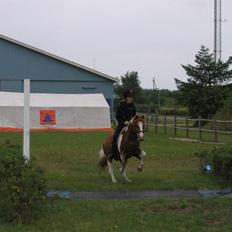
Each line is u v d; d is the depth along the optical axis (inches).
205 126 1487.5
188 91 1823.3
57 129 1438.2
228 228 362.3
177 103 1923.0
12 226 353.1
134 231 350.0
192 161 722.2
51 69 1931.6
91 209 410.6
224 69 1847.9
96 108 1470.2
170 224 370.0
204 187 506.3
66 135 1230.9
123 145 517.7
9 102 1417.3
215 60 1861.5
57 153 801.6
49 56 1920.5
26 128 474.6
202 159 593.3
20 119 1412.4
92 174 582.6
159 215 394.6
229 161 529.3
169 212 406.6
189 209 418.3
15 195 365.7
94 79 1959.9
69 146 927.0
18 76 1909.4
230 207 424.2
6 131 1371.8
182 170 617.6
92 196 473.1
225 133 1165.1
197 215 395.9
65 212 396.2
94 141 1047.6
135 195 481.4
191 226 366.6
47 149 864.9
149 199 450.0
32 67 1916.8
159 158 753.6
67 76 1942.7
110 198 471.2
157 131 1409.9
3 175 384.5
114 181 523.2
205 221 380.5
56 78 1935.3
